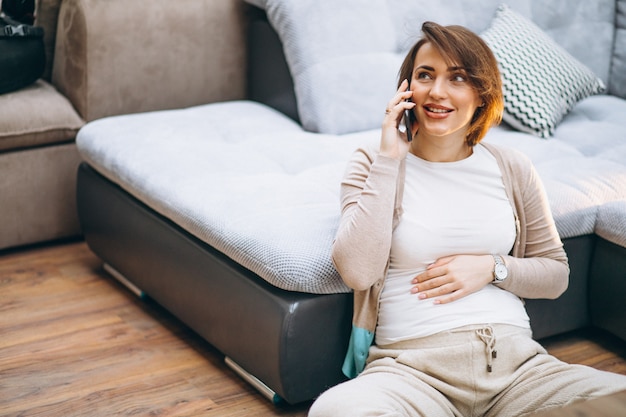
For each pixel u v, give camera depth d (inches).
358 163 73.7
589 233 90.1
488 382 67.6
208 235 83.2
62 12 118.1
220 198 86.7
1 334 92.9
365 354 73.5
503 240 72.1
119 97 118.3
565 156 104.3
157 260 93.7
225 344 83.4
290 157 99.2
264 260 76.0
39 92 115.2
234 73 127.3
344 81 111.0
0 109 108.8
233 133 108.1
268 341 76.0
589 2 129.6
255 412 79.4
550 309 89.3
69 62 116.3
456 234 70.9
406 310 70.8
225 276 81.7
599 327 92.5
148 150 100.3
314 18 111.3
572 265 89.7
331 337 76.5
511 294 73.0
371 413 61.4
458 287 69.9
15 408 79.3
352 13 113.5
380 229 68.7
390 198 69.4
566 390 64.4
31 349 90.0
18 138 109.8
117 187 102.3
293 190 88.1
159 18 119.0
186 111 115.6
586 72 117.9
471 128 71.5
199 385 83.8
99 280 107.0
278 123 113.0
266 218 81.5
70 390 82.4
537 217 74.0
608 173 95.7
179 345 91.7
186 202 87.9
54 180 114.3
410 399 64.7
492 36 115.6
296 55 111.0
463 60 68.4
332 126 109.9
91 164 106.2
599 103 122.3
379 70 113.4
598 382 63.9
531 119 111.3
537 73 113.2
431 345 69.2
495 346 68.4
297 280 73.9
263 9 122.1
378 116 113.1
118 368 86.7
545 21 127.3
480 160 72.9
